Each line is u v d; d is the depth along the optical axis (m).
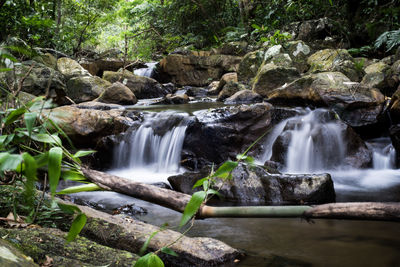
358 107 5.65
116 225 2.28
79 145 5.75
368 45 8.34
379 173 4.83
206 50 12.93
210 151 5.57
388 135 5.62
